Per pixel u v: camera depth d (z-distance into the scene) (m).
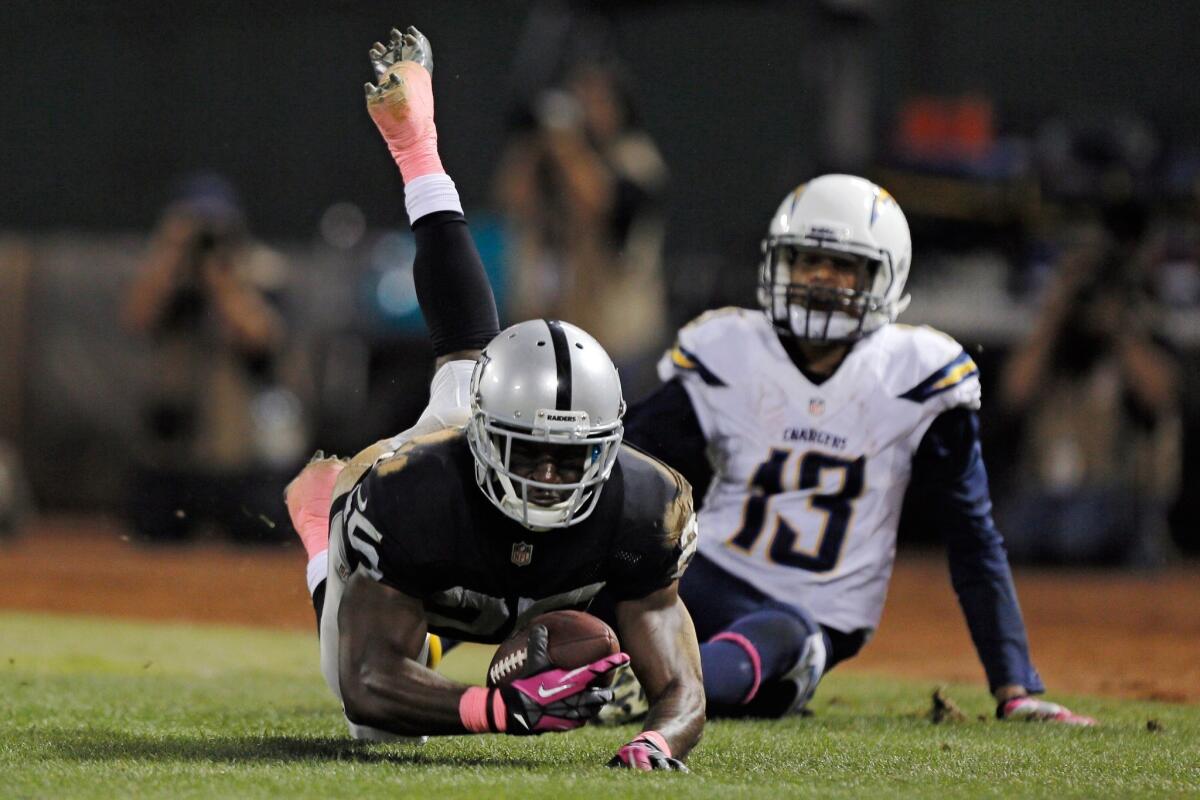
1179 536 51.28
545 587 14.55
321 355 54.47
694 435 20.11
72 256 63.44
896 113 60.69
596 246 50.72
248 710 19.53
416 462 14.20
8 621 32.31
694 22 74.38
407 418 52.53
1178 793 14.17
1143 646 31.56
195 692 21.45
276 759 14.87
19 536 54.59
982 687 24.75
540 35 52.91
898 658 29.98
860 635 20.02
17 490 54.97
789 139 72.62
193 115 81.25
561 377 13.69
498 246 51.81
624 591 14.77
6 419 63.25
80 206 82.94
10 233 83.75
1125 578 45.19
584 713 13.41
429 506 14.05
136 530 51.72
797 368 19.73
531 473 13.84
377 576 14.16
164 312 50.50
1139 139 51.06
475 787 12.94
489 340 18.23
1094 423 45.91
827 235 19.06
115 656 26.28
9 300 63.31
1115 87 70.06
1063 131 50.28
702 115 74.31
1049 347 45.62
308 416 53.59
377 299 53.75
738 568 19.83
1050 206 48.12
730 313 20.30
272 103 79.75
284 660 26.47
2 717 18.17
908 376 19.56
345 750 15.67
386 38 77.31
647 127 75.19
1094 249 45.16
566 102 51.00
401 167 19.09
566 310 50.75
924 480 20.25
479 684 23.66
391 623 14.19
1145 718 20.64
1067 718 19.67
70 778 13.45
